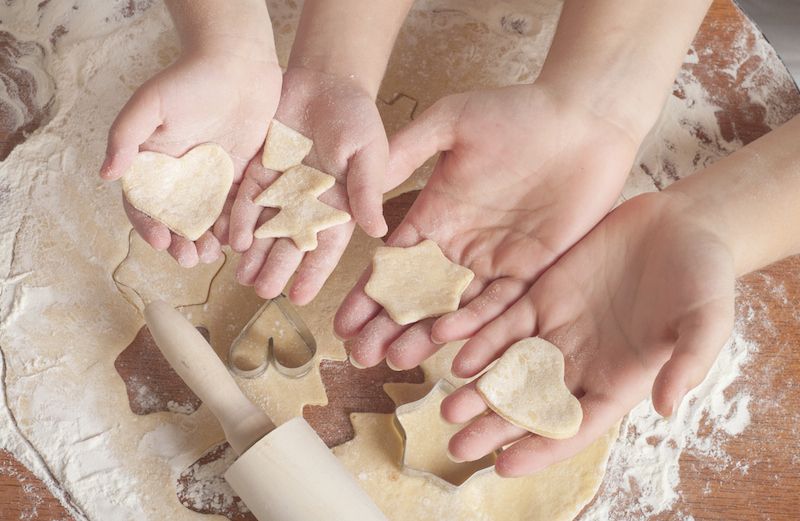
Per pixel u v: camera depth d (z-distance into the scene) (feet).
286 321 2.19
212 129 2.10
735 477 2.13
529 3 2.57
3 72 2.44
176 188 2.07
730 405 2.18
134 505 2.06
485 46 2.51
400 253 2.09
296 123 2.19
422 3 2.55
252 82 2.10
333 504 1.89
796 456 2.15
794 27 2.89
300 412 2.14
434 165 2.38
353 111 2.11
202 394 2.00
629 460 2.13
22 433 2.11
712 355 1.77
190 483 2.09
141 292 2.23
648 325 1.91
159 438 2.11
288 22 2.53
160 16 2.50
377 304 2.07
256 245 2.06
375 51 2.27
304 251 2.04
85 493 2.06
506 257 2.11
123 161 1.98
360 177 2.04
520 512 2.06
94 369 2.16
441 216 2.16
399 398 2.15
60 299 2.22
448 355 2.19
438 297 2.04
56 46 2.48
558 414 1.90
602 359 1.96
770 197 2.08
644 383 1.92
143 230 2.05
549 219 2.10
